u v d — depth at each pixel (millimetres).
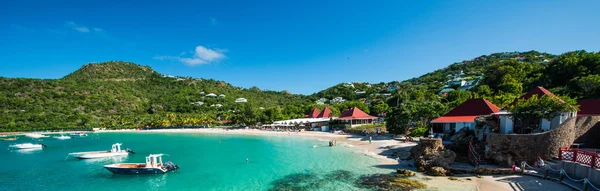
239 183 25844
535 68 81438
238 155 41719
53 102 124312
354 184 23891
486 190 20562
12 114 106875
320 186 23797
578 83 53031
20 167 34938
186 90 196625
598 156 19078
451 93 88688
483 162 26469
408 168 28391
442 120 40625
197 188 24656
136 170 29375
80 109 126375
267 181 26203
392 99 109562
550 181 21312
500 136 25906
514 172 23734
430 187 21828
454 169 25500
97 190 24828
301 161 35000
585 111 31812
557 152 24797
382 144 45094
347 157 36250
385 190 21766
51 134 94312
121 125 114125
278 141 59938
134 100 156000
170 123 115250
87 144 63062
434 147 28844
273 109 104125
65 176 29812
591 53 64438
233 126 109938
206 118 116125
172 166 30938
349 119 75688
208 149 49969
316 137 64000
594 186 18656
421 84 179375
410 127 57656
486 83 87750
